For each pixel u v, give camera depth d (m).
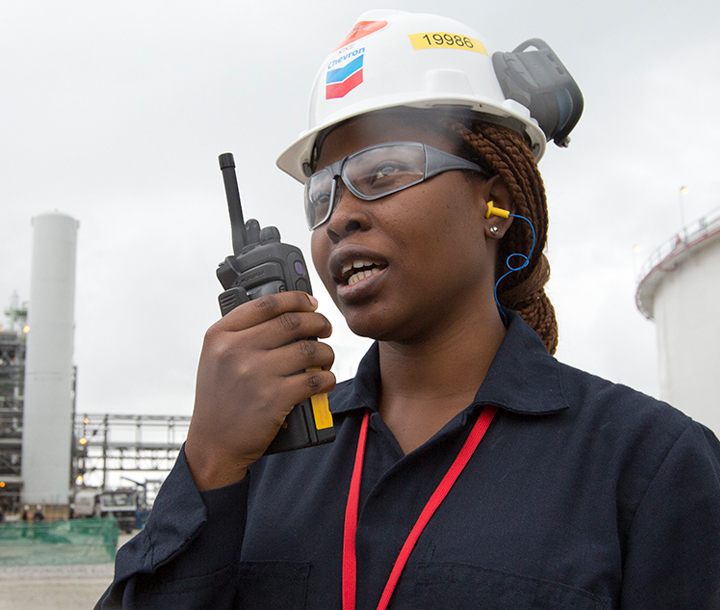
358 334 1.14
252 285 1.13
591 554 0.95
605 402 1.08
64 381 39.03
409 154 1.11
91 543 19.50
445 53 1.29
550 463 1.03
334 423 1.30
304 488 1.22
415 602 0.97
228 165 1.22
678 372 20.20
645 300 24.59
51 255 39.56
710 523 0.94
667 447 1.00
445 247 1.10
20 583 12.27
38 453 37.75
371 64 1.27
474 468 1.06
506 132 1.26
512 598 0.93
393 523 1.06
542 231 1.33
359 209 1.11
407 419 1.21
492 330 1.22
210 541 1.05
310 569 1.10
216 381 1.06
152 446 44.50
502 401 1.09
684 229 19.94
